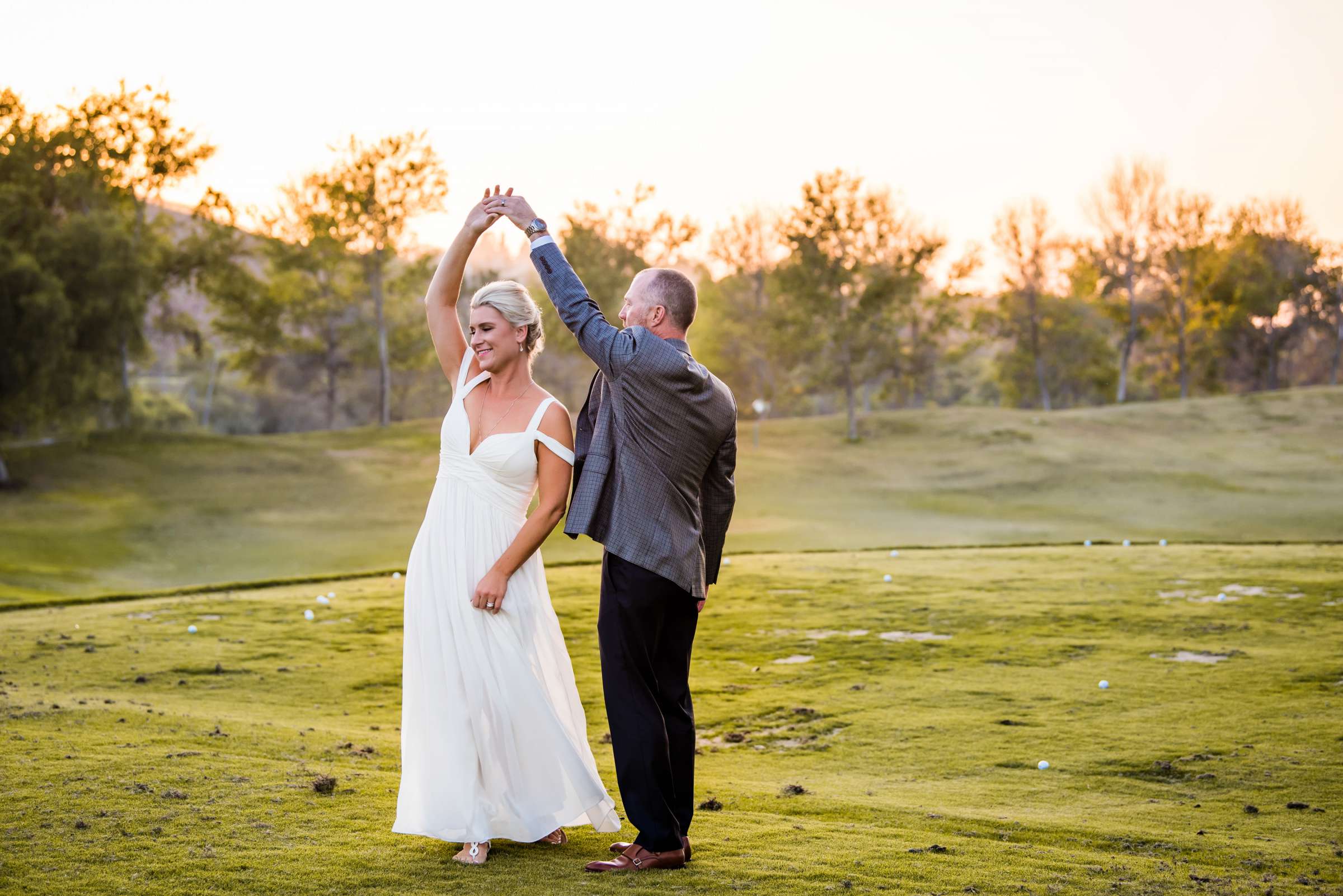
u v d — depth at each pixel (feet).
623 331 10.53
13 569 82.64
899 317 172.65
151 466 128.26
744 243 214.69
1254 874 12.01
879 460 140.46
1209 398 166.61
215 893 9.46
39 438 137.49
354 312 197.57
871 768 18.88
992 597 37.04
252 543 98.99
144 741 16.78
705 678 27.27
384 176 176.86
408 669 11.23
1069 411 165.48
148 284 142.82
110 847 10.78
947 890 10.36
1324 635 28.99
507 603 11.12
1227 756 18.44
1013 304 220.64
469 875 10.15
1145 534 94.84
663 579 10.32
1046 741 20.12
